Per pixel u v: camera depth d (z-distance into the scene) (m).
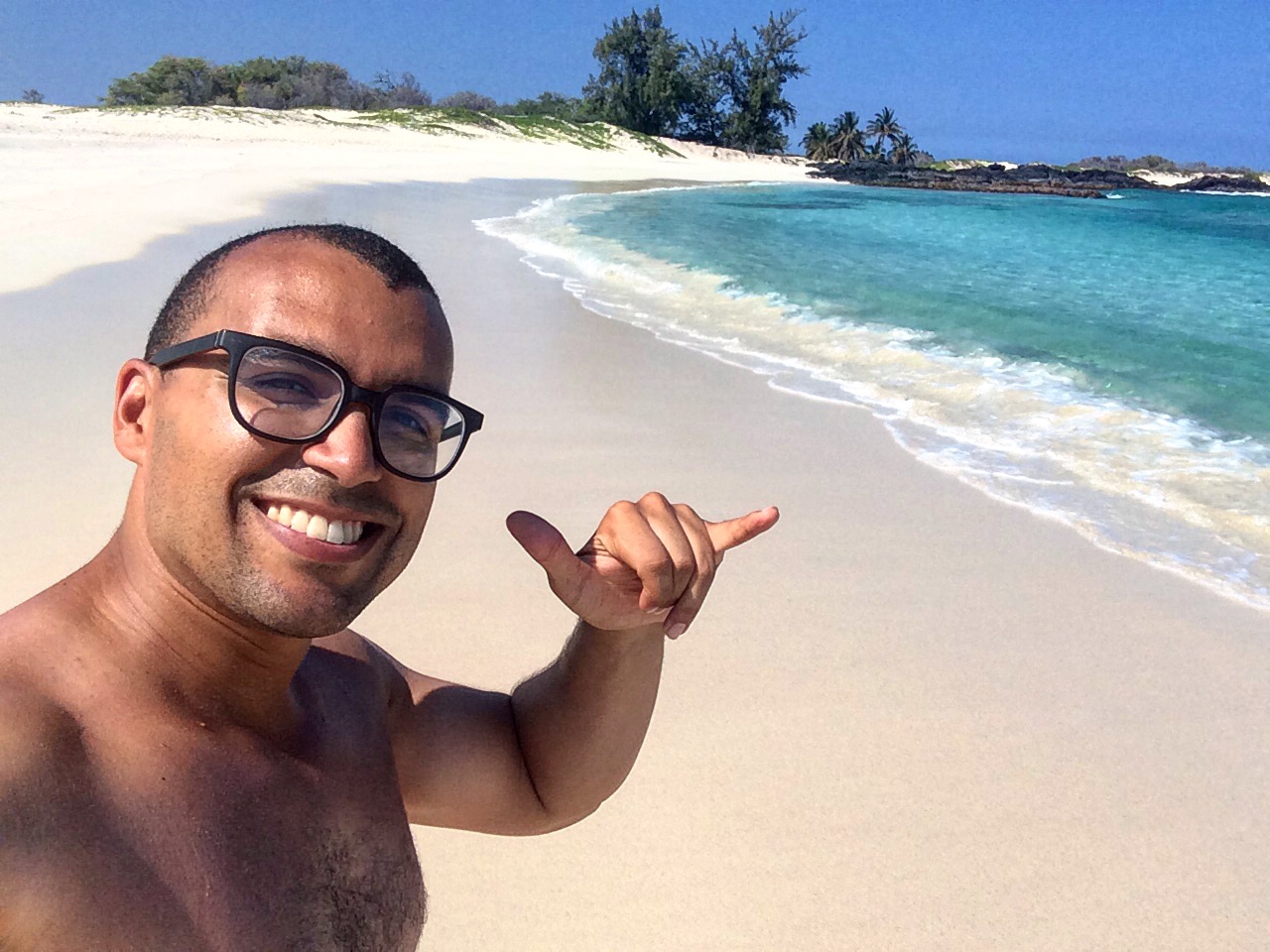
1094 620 4.08
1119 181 76.12
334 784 1.24
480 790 1.61
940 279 15.29
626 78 76.44
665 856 2.71
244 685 1.14
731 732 3.26
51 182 17.47
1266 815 2.99
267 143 40.94
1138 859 2.79
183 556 1.08
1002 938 2.51
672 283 12.38
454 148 51.59
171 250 11.62
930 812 2.93
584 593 1.32
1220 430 6.58
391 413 1.15
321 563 1.10
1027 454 6.05
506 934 2.43
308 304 1.13
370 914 1.21
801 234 22.94
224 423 1.08
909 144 84.38
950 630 3.97
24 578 3.86
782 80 77.81
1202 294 15.14
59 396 6.05
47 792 0.91
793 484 5.48
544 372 7.63
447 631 3.78
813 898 2.60
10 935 0.87
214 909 1.00
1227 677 3.70
